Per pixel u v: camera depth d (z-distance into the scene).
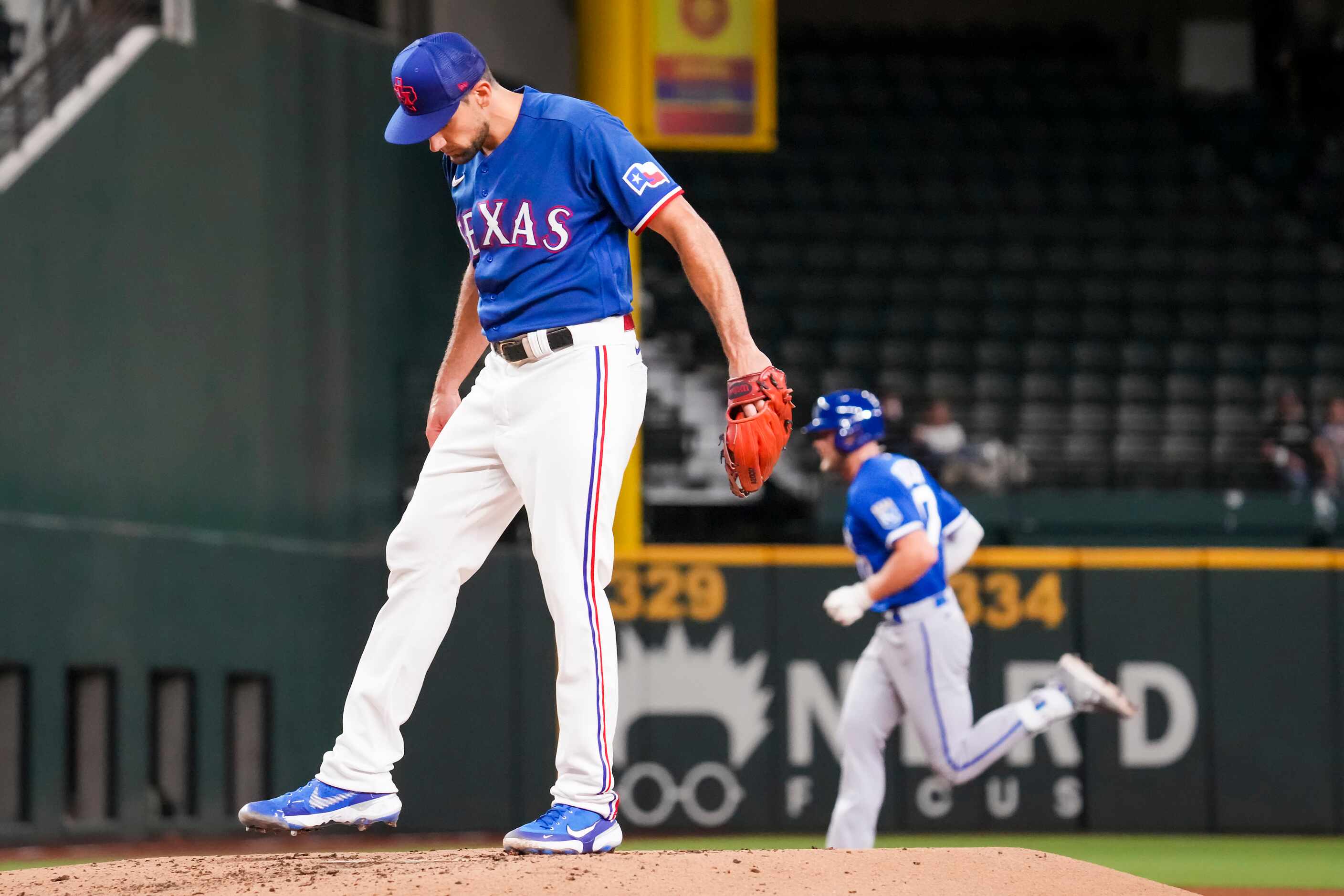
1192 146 54.22
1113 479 41.84
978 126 53.97
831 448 21.12
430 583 12.95
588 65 36.44
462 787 33.12
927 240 49.56
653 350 44.91
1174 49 58.72
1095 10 59.91
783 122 53.38
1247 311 48.50
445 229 40.59
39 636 28.88
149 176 32.03
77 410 30.05
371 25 39.78
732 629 33.91
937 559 20.28
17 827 28.50
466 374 14.17
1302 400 45.66
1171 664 34.28
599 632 12.38
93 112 30.98
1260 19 58.41
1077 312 47.97
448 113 12.24
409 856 12.79
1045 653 34.12
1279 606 34.50
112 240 31.11
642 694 33.62
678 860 11.70
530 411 12.48
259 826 12.68
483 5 43.66
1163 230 50.59
